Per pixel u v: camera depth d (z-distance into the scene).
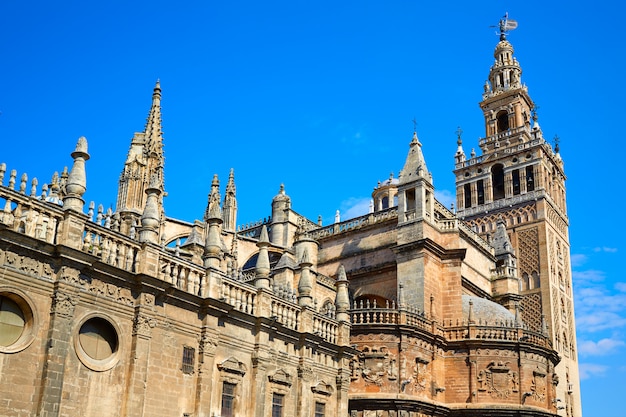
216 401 30.06
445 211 60.88
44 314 23.78
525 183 86.50
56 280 24.22
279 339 34.59
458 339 50.81
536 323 80.00
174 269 29.25
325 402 37.28
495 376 49.69
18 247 23.14
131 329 26.89
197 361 29.56
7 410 22.14
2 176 23.25
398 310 48.03
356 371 46.38
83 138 26.23
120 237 27.02
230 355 31.30
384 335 47.25
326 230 61.88
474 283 62.56
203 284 30.52
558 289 83.56
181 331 29.05
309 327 36.59
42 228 24.23
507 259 68.12
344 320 39.69
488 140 92.88
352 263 58.47
